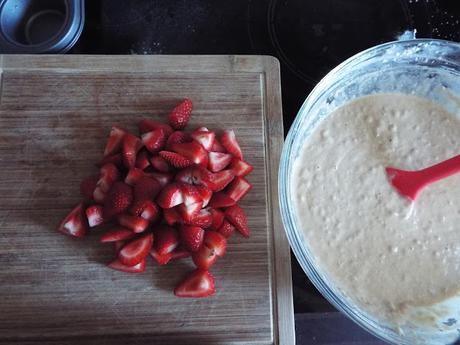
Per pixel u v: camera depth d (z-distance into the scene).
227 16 0.39
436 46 0.32
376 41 0.38
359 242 0.31
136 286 0.31
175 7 0.39
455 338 0.30
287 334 0.31
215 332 0.31
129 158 0.32
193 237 0.30
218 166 0.33
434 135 0.34
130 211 0.31
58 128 0.34
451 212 0.32
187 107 0.34
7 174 0.33
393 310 0.30
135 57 0.35
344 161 0.32
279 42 0.38
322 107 0.33
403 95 0.35
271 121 0.35
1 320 0.30
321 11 0.39
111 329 0.30
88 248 0.32
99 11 0.38
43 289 0.31
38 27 0.38
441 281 0.31
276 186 0.33
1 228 0.32
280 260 0.32
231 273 0.32
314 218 0.31
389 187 0.32
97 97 0.34
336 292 0.29
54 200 0.32
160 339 0.30
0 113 0.34
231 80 0.35
